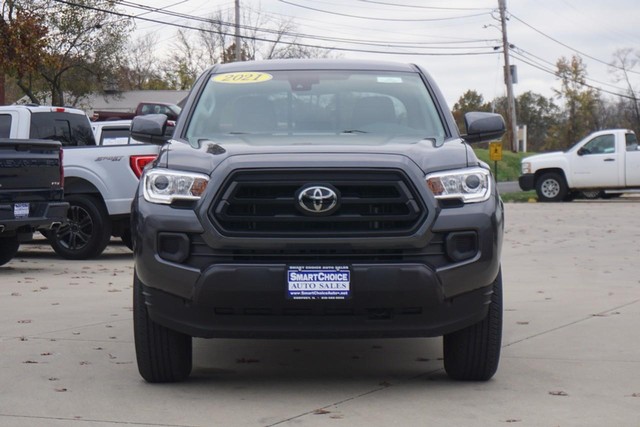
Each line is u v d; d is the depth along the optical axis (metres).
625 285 11.12
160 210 5.74
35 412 5.55
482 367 6.16
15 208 12.11
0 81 33.31
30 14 33.16
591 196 31.59
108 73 47.97
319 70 7.43
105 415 5.48
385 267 5.54
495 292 6.04
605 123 96.19
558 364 6.84
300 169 5.56
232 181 5.60
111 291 10.75
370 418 5.40
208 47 76.38
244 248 5.57
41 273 12.62
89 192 14.23
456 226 5.64
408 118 6.91
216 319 5.68
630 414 5.48
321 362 6.96
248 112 6.93
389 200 5.58
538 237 17.70
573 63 89.62
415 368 6.75
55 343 7.64
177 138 6.68
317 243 5.54
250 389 6.11
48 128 14.73
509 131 68.81
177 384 6.26
